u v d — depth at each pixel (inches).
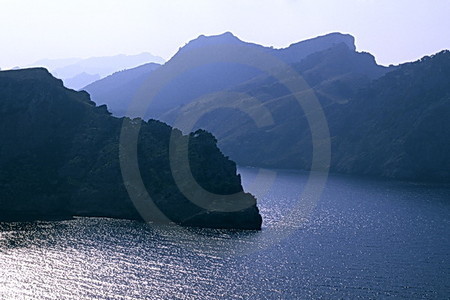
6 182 6451.8
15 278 3683.6
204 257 4429.1
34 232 5113.2
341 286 3796.8
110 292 3484.3
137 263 4158.5
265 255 4608.8
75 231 5226.4
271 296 3538.4
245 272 4055.1
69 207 6382.9
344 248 5007.4
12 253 4293.8
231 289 3646.7
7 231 5108.3
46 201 6368.1
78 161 6884.8
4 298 3319.4
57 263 4069.9
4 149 6796.3
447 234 5812.0
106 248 4581.7
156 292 3523.6
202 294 3523.6
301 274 4062.5
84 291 3484.3
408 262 4520.2
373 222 6550.2
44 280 3666.3
